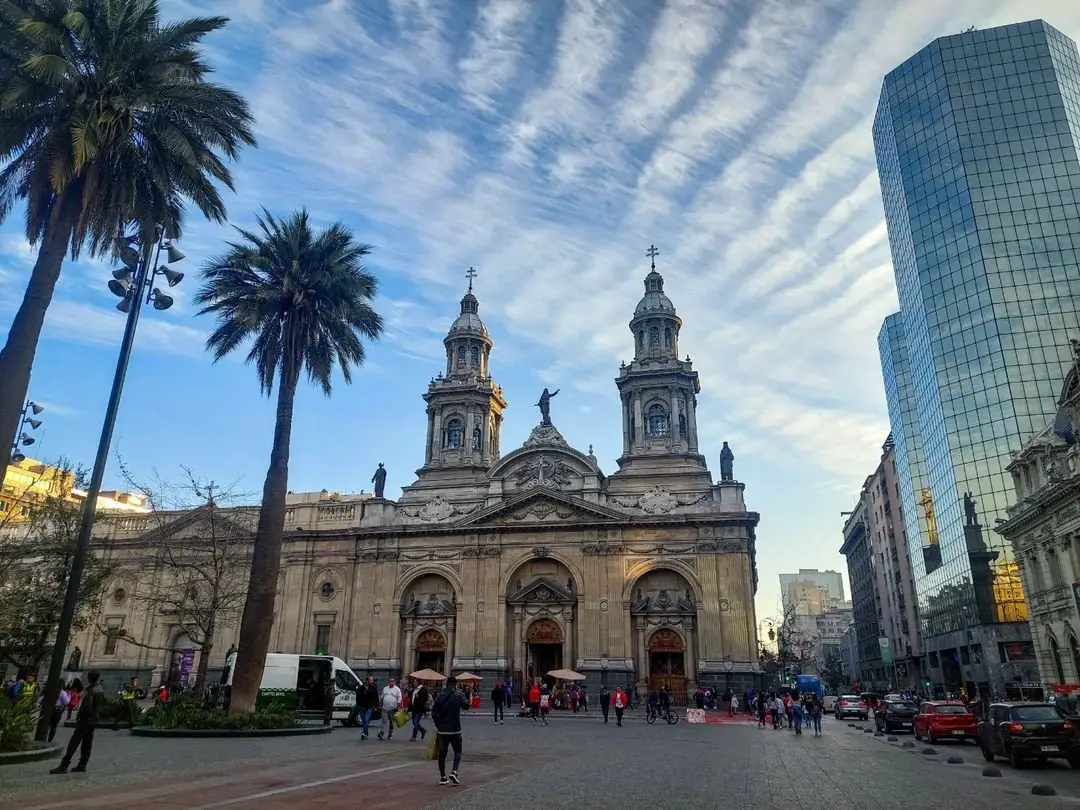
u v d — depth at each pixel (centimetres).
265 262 3650
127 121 2503
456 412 7856
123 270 2309
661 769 2020
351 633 6594
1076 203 8525
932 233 9088
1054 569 4731
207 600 5266
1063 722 2253
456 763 1606
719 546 6203
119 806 1247
